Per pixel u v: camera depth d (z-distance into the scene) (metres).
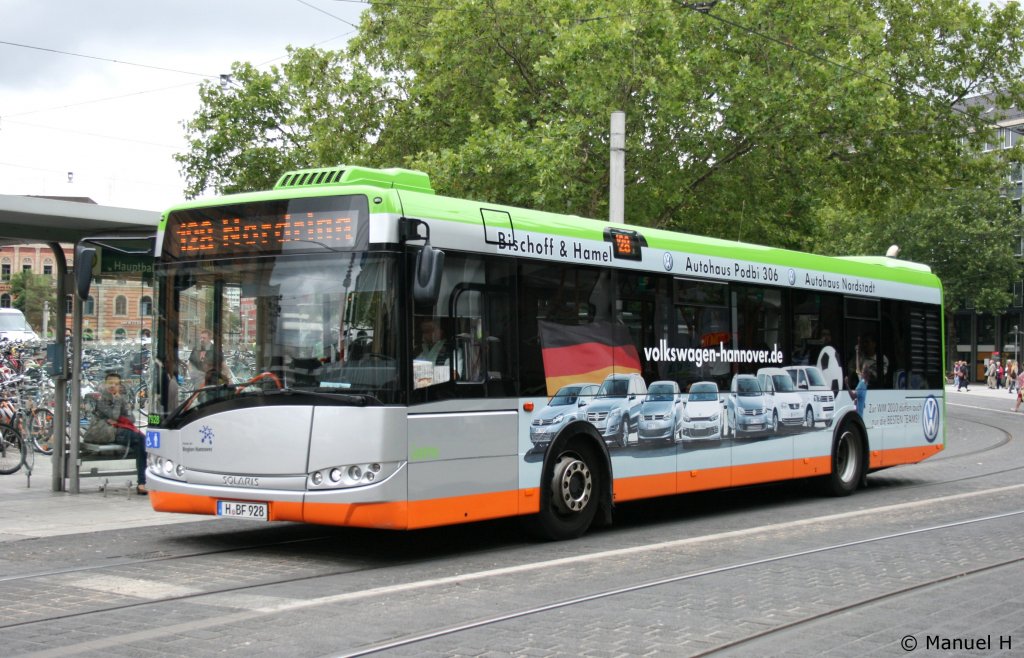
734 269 13.43
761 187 27.25
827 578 8.84
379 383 9.15
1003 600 8.05
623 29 22.75
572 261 11.10
